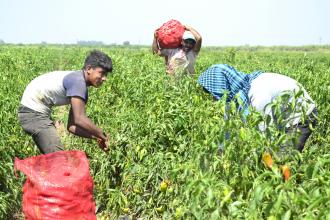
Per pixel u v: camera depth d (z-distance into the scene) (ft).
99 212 19.63
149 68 30.09
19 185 19.92
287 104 12.98
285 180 11.02
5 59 56.08
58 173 15.39
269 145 11.68
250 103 15.65
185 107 17.25
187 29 26.18
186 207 12.89
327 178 9.84
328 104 21.86
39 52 103.19
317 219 8.89
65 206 14.67
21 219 19.51
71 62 81.66
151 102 20.29
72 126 18.47
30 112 18.20
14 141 20.85
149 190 18.17
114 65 35.60
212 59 58.80
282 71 36.19
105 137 18.07
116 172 20.12
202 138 14.61
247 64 49.32
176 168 13.12
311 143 20.94
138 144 18.13
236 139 11.86
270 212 9.66
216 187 11.03
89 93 28.53
